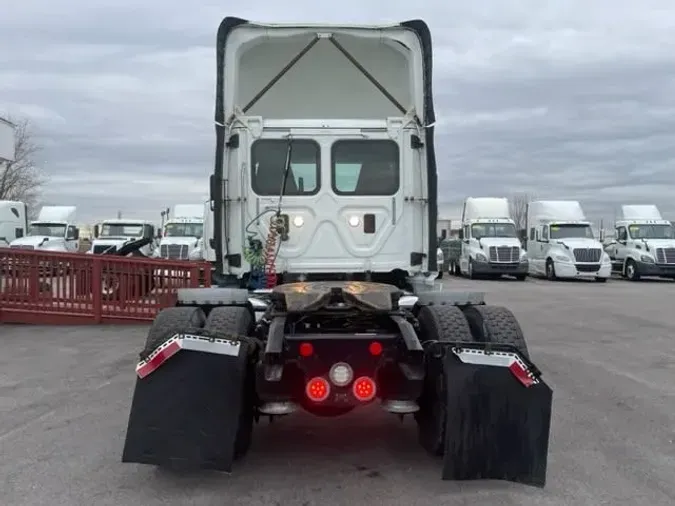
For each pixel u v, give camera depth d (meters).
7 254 11.86
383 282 6.77
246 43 6.74
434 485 4.44
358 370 4.39
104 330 11.23
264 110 7.47
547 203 29.67
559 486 4.43
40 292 11.89
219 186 6.46
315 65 7.40
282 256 6.52
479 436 4.18
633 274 28.20
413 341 4.38
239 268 6.48
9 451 5.13
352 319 4.88
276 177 6.51
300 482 4.50
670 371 8.20
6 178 56.97
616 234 30.75
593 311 15.16
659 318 13.78
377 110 7.53
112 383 7.44
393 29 6.77
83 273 11.85
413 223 6.63
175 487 4.41
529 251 31.19
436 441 4.54
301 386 4.47
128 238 29.03
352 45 7.12
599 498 4.23
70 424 5.85
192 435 4.09
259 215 6.48
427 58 6.68
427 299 5.57
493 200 31.23
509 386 4.20
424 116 6.63
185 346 4.12
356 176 6.57
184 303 5.46
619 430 5.71
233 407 4.12
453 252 32.31
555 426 5.82
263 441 5.40
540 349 9.85
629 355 9.34
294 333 4.62
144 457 4.06
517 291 21.44
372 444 5.32
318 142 6.52
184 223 29.42
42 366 8.34
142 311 11.90
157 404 4.10
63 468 4.76
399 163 6.61
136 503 4.14
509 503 4.14
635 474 4.66
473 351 4.22
